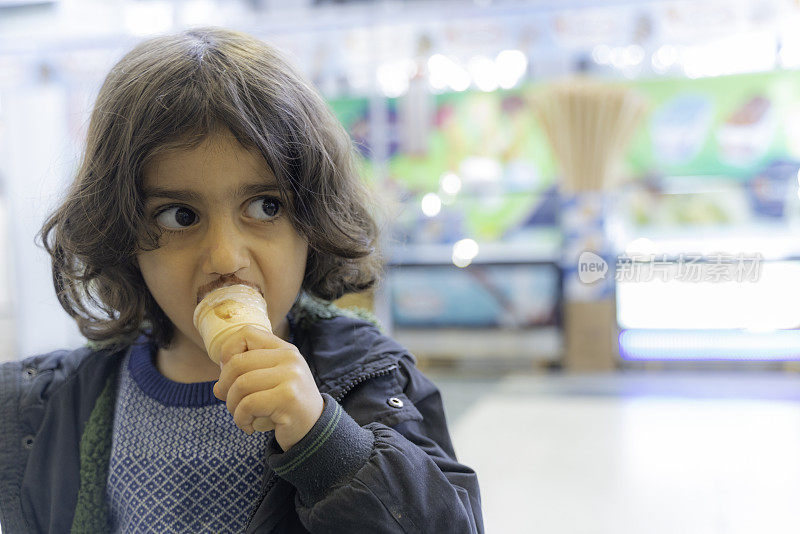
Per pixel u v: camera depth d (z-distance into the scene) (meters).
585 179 3.33
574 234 3.40
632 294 2.14
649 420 2.99
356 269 0.95
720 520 2.09
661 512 2.13
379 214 1.07
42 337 2.98
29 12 3.48
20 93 3.01
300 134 0.80
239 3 3.99
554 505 2.21
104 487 0.87
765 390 3.28
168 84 0.76
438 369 4.02
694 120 4.30
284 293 0.80
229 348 0.70
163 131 0.74
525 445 2.71
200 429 0.85
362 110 3.79
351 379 0.85
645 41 2.76
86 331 0.90
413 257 3.98
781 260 2.00
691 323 2.19
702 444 2.69
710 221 4.16
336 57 2.81
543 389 3.48
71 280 0.88
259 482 0.82
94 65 2.79
